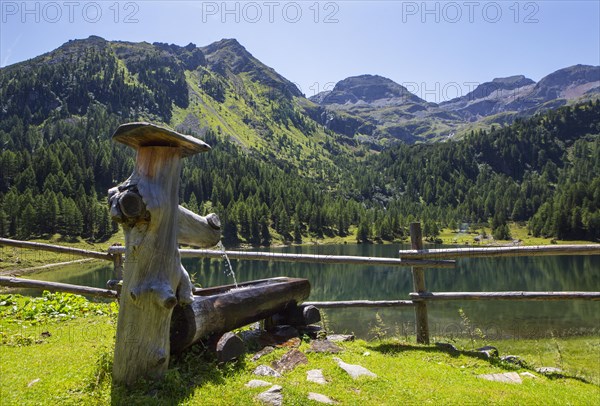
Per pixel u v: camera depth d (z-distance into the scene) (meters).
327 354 5.36
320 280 40.09
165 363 4.12
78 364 4.55
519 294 6.05
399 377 4.75
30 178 105.31
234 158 167.12
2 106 192.75
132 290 3.91
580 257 63.06
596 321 19.25
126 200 3.79
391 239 125.25
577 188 122.94
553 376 5.51
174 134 3.83
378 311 19.81
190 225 4.65
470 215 153.62
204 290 5.60
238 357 4.83
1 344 5.30
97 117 181.50
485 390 4.54
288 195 140.38
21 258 33.62
